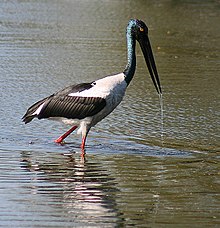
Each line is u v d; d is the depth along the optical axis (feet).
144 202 36.22
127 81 45.96
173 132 49.65
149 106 56.49
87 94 44.86
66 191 37.40
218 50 81.66
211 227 33.40
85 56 74.08
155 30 92.99
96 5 111.86
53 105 45.32
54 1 113.29
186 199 36.86
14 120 50.96
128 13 105.81
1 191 37.09
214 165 42.68
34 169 40.81
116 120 52.31
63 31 87.56
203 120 52.90
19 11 101.45
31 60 71.05
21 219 33.42
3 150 44.27
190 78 66.95
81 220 33.58
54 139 47.24
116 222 33.60
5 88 59.93
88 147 45.80
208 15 107.76
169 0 120.88
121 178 39.81
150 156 44.16
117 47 79.56
